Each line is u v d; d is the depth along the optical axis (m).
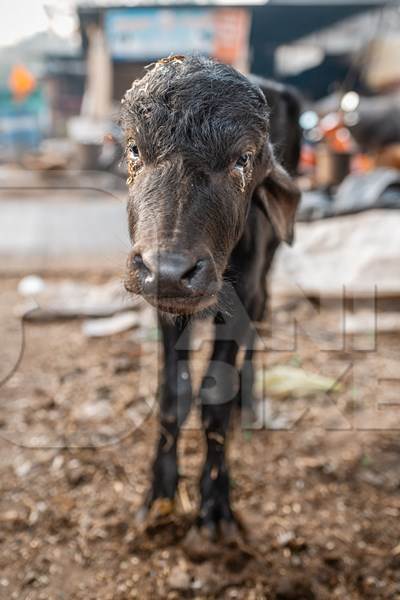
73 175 9.56
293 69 12.66
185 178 1.97
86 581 2.57
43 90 16.20
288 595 2.51
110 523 2.86
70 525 2.87
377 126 8.03
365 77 11.07
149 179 2.01
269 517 2.96
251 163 2.19
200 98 2.04
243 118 2.07
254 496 3.10
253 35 11.72
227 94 2.07
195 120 2.01
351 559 2.72
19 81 14.70
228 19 10.91
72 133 11.08
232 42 11.09
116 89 11.29
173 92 2.05
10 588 2.52
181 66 2.17
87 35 11.97
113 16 10.73
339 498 3.12
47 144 14.08
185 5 10.67
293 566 2.66
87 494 3.08
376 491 3.19
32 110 15.78
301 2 10.94
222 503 2.77
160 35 10.87
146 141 2.04
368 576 2.62
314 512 3.01
